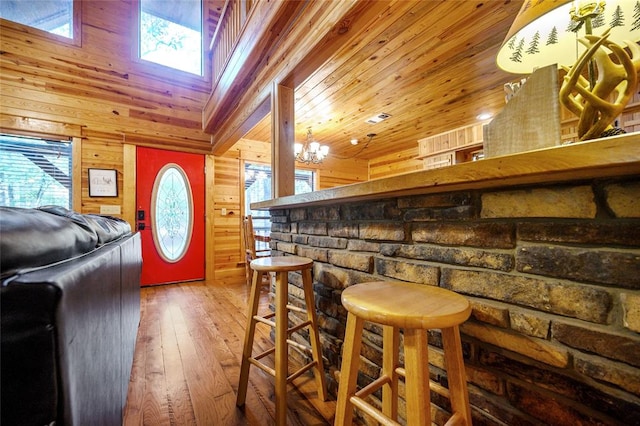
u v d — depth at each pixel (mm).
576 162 533
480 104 3541
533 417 740
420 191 956
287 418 1229
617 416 602
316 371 1376
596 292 635
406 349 634
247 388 1445
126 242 1352
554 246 705
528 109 779
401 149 5633
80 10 3436
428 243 1008
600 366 627
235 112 3238
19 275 437
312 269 1650
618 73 765
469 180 715
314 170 5707
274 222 2152
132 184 3672
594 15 879
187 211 4082
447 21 2178
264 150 4898
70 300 480
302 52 1789
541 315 727
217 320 2447
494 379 825
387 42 2404
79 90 3400
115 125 3609
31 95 3125
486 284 840
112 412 862
